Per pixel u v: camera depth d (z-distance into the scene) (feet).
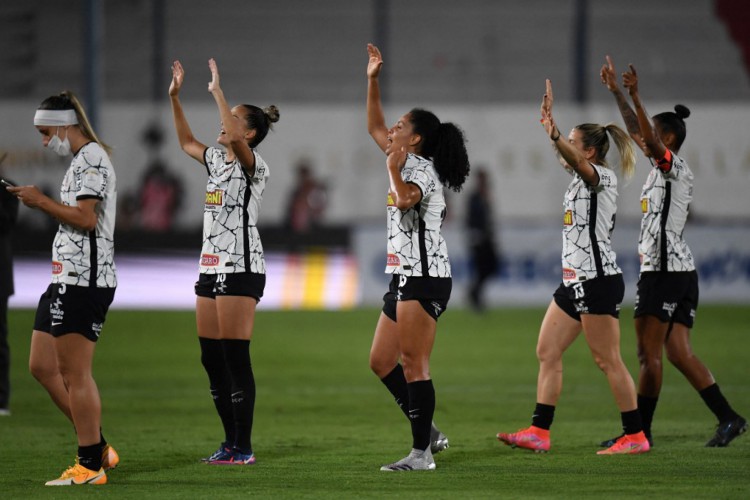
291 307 221.66
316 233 227.40
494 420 105.70
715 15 293.23
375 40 258.98
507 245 222.07
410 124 78.84
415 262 76.54
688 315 89.30
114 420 105.09
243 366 80.28
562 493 69.26
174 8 285.64
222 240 79.41
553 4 292.61
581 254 83.56
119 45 281.13
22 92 273.54
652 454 84.74
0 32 279.08
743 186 236.22
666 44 286.87
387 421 104.78
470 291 210.38
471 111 238.27
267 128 82.07
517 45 286.25
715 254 221.66
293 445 90.48
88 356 71.82
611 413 109.91
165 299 220.02
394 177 73.72
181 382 132.05
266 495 68.39
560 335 85.66
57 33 280.31
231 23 286.25
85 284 70.74
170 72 276.41
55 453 85.97
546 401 86.02
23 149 226.79
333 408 113.29
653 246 87.51
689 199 87.86
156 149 232.12
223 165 80.33
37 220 222.89
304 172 237.66
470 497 67.87
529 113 237.86
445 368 144.87
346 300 222.69
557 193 237.86
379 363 81.87
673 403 115.75
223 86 274.98
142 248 220.23
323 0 291.58
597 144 85.46
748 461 81.56
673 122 89.45
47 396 119.44
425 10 289.94
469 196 209.56
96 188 70.13
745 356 154.81
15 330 181.27
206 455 85.15
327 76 279.28
